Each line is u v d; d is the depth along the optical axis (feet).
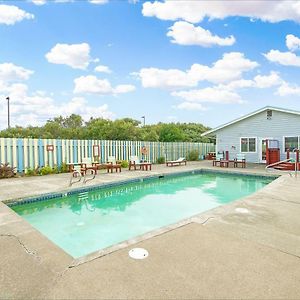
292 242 12.98
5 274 9.91
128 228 20.53
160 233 14.14
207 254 11.53
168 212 25.11
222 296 8.47
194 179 44.91
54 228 20.30
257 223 15.94
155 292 8.67
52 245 12.77
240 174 46.57
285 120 59.31
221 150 70.44
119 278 9.53
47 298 8.34
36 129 84.48
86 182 33.22
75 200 28.99
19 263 10.82
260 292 8.71
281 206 20.17
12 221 16.67
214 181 42.98
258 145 64.03
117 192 33.55
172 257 11.23
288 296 8.50
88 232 19.54
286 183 31.42
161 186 38.34
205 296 8.47
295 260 11.03
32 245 12.75
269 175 42.11
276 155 57.31
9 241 13.28
